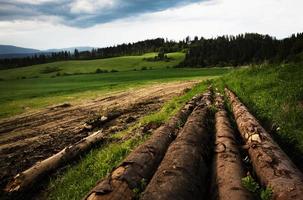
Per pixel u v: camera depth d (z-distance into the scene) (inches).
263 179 176.1
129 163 192.7
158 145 244.5
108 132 425.7
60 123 516.4
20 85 1820.9
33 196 240.2
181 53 6107.3
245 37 5502.0
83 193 222.1
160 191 150.5
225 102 514.9
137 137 347.9
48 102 809.5
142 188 169.0
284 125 301.0
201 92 691.4
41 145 379.9
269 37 4980.3
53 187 248.8
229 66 3816.4
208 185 192.5
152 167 205.9
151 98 754.8
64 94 1002.1
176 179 164.6
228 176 176.7
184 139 236.4
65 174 270.2
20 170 292.7
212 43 5354.3
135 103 684.1
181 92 807.1
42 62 7012.8
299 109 336.2
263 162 190.4
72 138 407.2
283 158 195.3
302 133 267.3
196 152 213.6
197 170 191.5
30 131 466.6
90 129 450.0
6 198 225.8
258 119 358.3
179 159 191.2
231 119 379.9
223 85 778.8
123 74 2519.7
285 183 156.0
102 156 295.1
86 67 4675.2
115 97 823.1
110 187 157.8
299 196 139.2
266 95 465.1
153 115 475.5
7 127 508.1
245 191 158.6
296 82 477.4
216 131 299.1
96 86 1254.9
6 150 366.0
